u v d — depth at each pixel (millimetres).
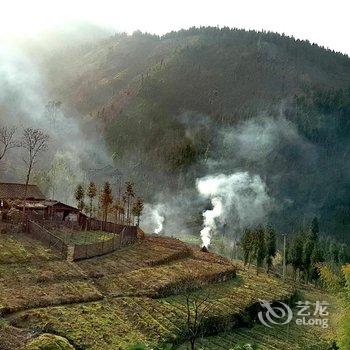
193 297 57938
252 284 73250
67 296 46844
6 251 56906
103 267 60375
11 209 76438
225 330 52750
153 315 47500
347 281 27141
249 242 97000
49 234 64438
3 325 37719
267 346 50062
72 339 37375
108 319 43781
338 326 29453
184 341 45188
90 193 97438
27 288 46844
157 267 66000
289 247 106188
